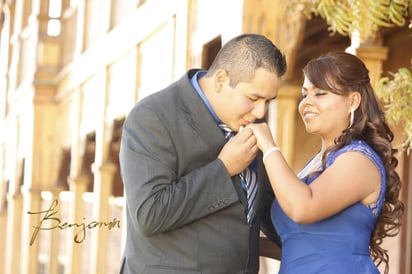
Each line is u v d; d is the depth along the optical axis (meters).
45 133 14.20
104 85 11.66
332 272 4.03
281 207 3.96
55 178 14.25
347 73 4.09
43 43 14.29
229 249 4.05
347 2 5.56
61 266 16.59
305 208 3.89
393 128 8.85
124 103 10.86
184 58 8.63
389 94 5.19
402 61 9.02
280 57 3.99
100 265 11.63
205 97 4.08
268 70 3.93
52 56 14.28
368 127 4.12
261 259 9.20
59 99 14.07
